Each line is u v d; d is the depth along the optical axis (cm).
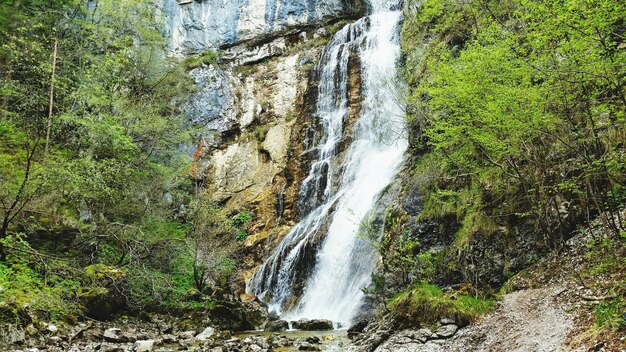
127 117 2147
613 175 983
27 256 1518
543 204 1147
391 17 2806
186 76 3089
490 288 1178
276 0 3528
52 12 2455
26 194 1550
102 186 1750
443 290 1197
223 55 3506
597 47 811
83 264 1750
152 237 2031
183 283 1956
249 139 3175
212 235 2242
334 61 3012
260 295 2181
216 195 2966
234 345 1223
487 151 1248
